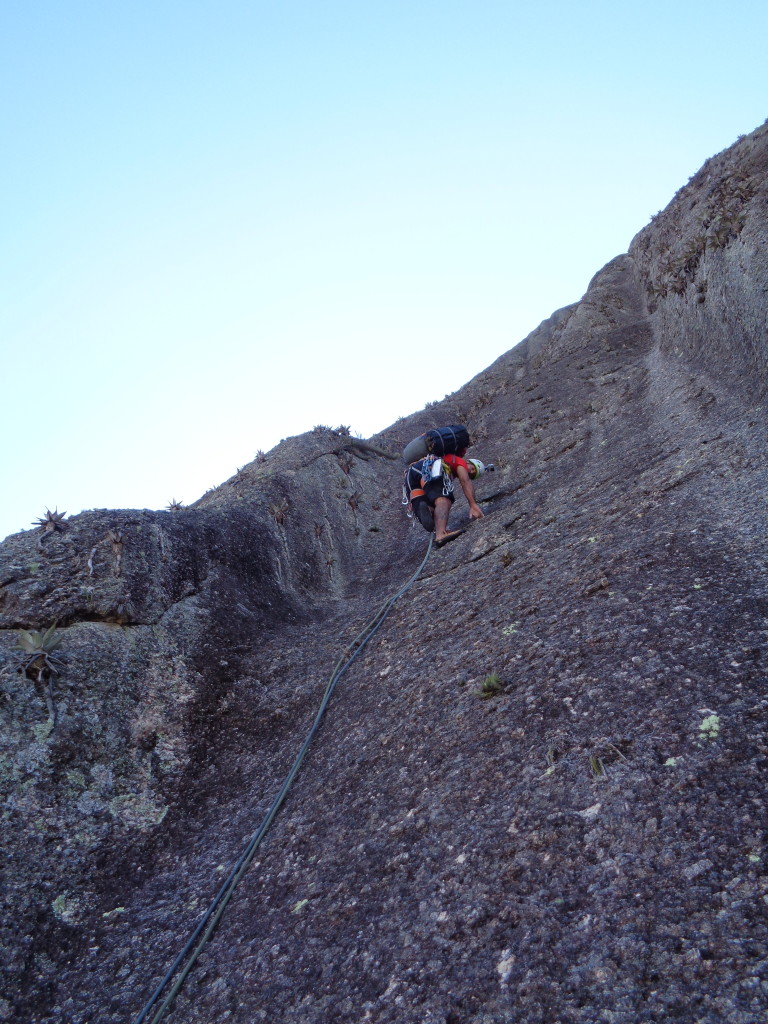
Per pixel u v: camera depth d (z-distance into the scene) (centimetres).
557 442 983
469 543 736
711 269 841
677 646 344
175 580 648
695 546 438
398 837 317
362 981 254
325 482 1070
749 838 231
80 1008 317
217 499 963
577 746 309
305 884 327
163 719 509
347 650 591
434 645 510
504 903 252
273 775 451
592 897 238
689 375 868
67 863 396
